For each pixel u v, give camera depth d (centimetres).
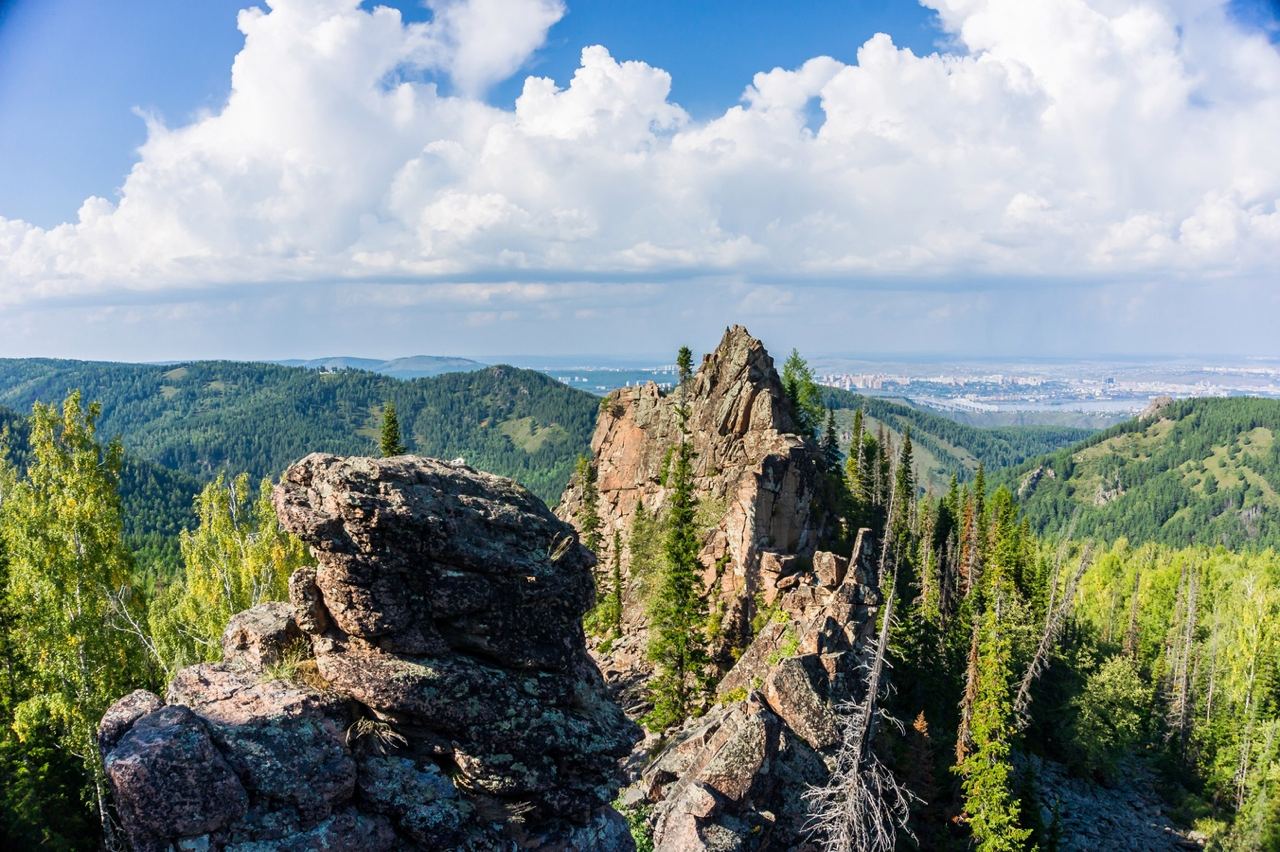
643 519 10075
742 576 7388
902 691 6694
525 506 2183
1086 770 8438
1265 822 7069
